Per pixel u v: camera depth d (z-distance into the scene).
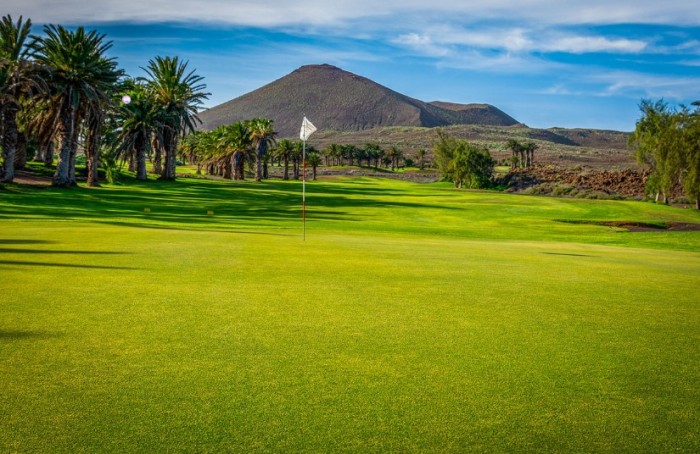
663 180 76.75
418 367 6.73
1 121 60.00
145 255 15.59
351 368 6.64
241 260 15.16
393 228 40.72
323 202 67.00
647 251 25.25
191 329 8.13
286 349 7.30
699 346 7.88
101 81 65.69
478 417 5.38
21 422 5.07
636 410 5.62
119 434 4.88
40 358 6.73
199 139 158.38
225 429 5.02
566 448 4.82
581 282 13.28
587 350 7.59
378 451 4.69
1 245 17.08
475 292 11.53
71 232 21.84
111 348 7.17
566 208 63.91
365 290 11.38
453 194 89.69
